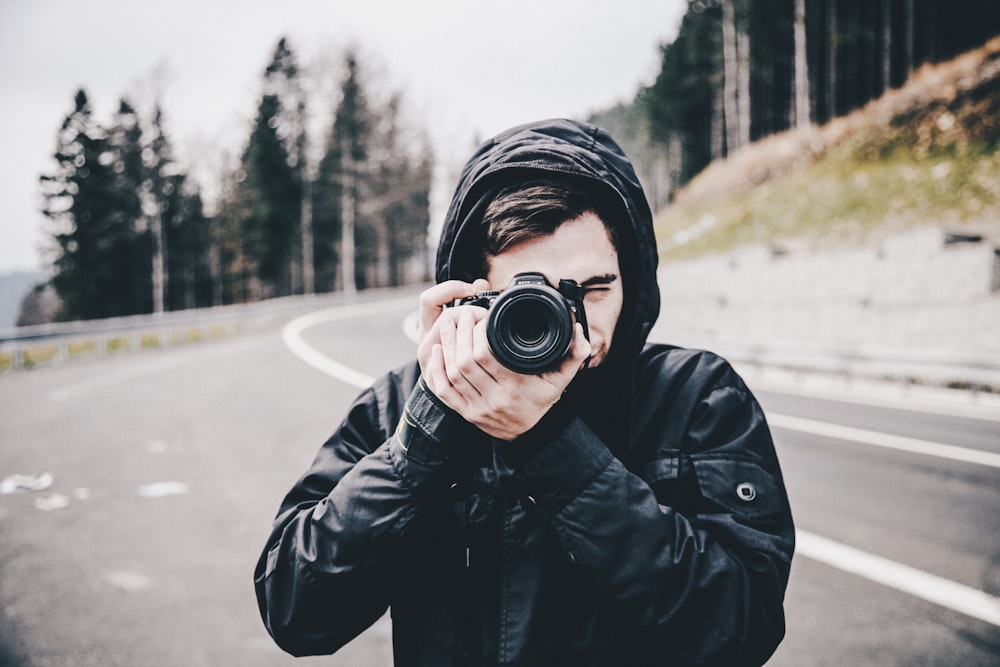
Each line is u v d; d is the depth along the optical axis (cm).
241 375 1048
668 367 101
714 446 94
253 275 4544
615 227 94
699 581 82
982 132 1617
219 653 287
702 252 2141
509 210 86
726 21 3362
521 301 74
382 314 2572
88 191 3819
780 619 89
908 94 2020
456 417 83
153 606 325
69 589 342
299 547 92
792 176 2233
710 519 89
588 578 83
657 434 95
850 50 3297
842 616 311
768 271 1498
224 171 4031
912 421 734
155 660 281
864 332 1223
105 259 3878
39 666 276
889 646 286
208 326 1839
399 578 97
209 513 447
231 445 619
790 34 3275
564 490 82
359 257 5297
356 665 283
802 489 498
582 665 87
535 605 86
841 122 2309
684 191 3297
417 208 5572
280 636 94
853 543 396
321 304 2914
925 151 1742
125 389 942
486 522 90
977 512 445
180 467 551
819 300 1328
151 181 3288
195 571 362
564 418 83
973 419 744
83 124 3819
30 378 1078
